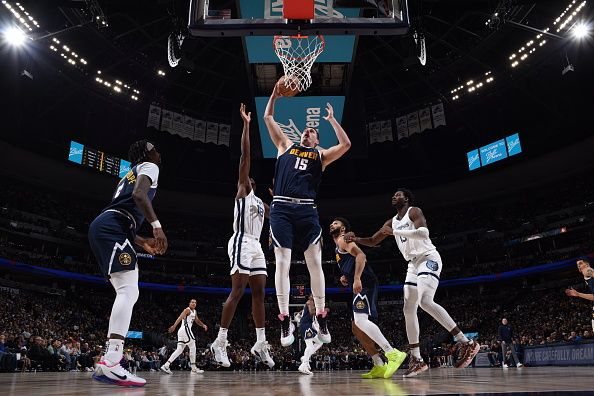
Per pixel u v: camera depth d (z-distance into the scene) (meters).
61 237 33.25
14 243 31.67
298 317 11.86
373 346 6.07
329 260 39.56
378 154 41.47
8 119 30.83
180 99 35.78
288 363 26.09
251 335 34.41
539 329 26.92
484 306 34.34
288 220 4.73
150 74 32.28
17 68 27.83
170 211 41.34
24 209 32.38
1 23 22.81
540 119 34.66
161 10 21.30
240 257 5.39
